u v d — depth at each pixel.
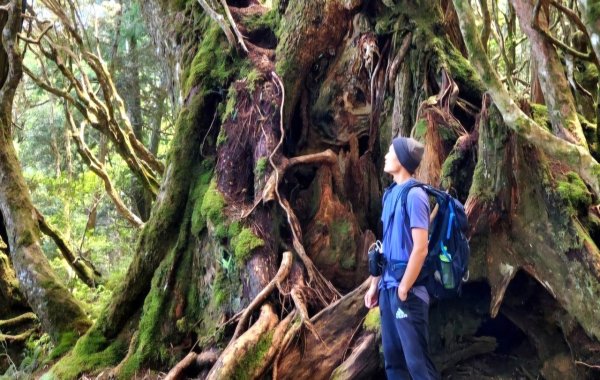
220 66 6.45
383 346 3.95
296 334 4.74
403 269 3.71
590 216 4.66
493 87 3.68
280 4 6.65
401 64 6.05
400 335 3.71
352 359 4.54
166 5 7.44
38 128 16.69
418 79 5.97
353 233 5.78
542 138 3.72
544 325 4.79
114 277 10.05
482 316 4.94
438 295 3.78
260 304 4.98
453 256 3.72
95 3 14.41
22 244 7.23
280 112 5.99
